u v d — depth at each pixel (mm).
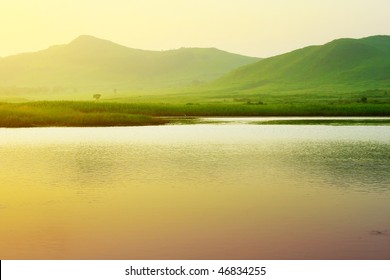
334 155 39250
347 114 94875
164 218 20547
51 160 37250
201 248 16938
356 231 18625
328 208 22125
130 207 22375
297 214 21125
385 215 20891
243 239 17797
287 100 149500
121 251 16719
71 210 21891
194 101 165000
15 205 22875
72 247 17125
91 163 35656
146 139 52156
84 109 87688
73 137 54562
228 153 40750
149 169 32875
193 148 44344
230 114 95750
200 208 22203
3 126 69125
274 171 31938
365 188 26406
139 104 96438
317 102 131250
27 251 16797
